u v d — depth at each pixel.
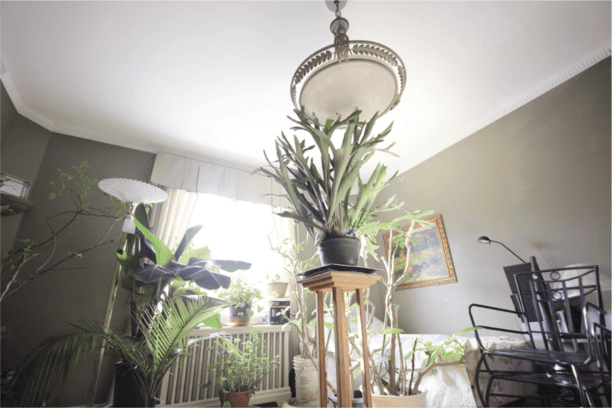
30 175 2.61
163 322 1.79
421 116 2.95
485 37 2.12
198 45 2.09
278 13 1.89
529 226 2.56
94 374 1.99
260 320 3.18
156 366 1.77
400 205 1.25
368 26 2.00
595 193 2.21
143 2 1.80
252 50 2.13
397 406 1.33
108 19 1.89
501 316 2.65
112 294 2.15
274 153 3.41
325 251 0.95
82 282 2.57
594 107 2.27
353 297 2.04
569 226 2.31
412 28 2.03
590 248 2.18
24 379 2.00
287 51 2.15
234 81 2.40
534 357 1.40
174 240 2.98
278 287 3.07
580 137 2.33
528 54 2.28
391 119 2.97
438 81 2.50
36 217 2.57
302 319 2.17
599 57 2.27
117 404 1.80
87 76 2.32
